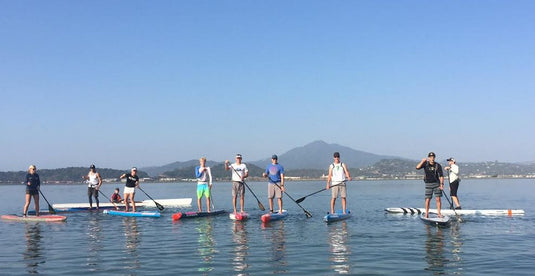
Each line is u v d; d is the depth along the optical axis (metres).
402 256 9.59
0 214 22.02
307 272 8.23
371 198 33.16
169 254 10.09
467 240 11.54
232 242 11.59
